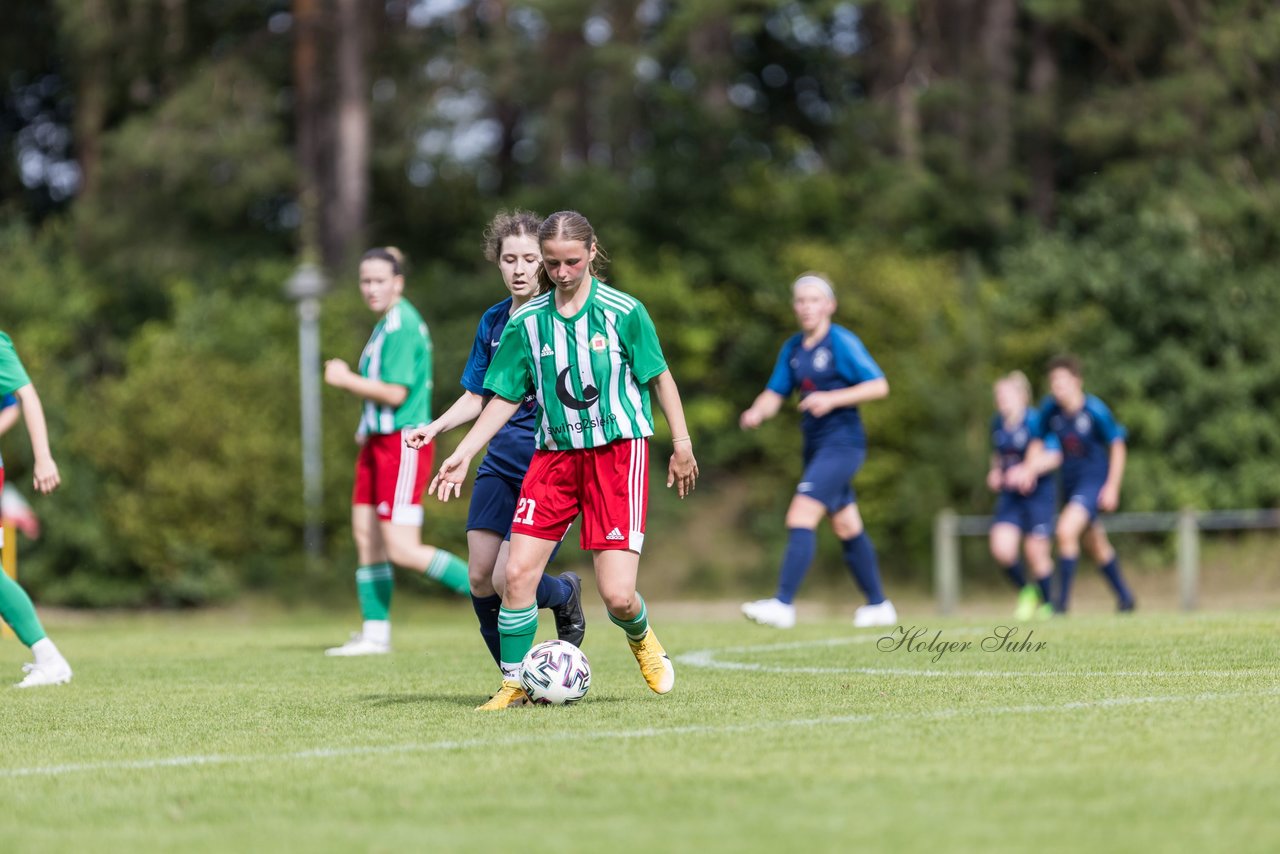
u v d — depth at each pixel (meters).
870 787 14.02
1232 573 70.81
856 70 113.19
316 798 14.32
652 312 96.31
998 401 51.06
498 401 20.33
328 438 78.38
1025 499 51.03
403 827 12.94
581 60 102.12
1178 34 102.50
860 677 23.62
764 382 98.00
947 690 21.28
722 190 102.94
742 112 109.12
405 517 32.38
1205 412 91.44
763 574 89.19
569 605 22.88
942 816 12.73
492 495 22.88
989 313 89.38
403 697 22.97
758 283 98.25
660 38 100.88
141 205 102.06
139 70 102.50
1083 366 90.50
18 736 19.34
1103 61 109.75
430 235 112.38
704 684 23.06
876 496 87.50
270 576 78.38
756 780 14.48
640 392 20.25
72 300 95.44
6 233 100.12
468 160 116.56
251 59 106.00
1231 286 93.69
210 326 90.38
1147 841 11.72
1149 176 98.06
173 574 77.19
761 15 97.94
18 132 119.00
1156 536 77.81
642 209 102.19
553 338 19.91
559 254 19.31
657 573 90.44
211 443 77.31
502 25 108.00
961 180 102.50
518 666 21.11
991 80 104.25
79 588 78.81
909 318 89.31
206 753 17.45
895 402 88.12
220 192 100.75
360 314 91.38
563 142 110.50
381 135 106.69
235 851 12.27
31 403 26.75
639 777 14.78
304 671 28.06
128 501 76.94
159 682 26.38
